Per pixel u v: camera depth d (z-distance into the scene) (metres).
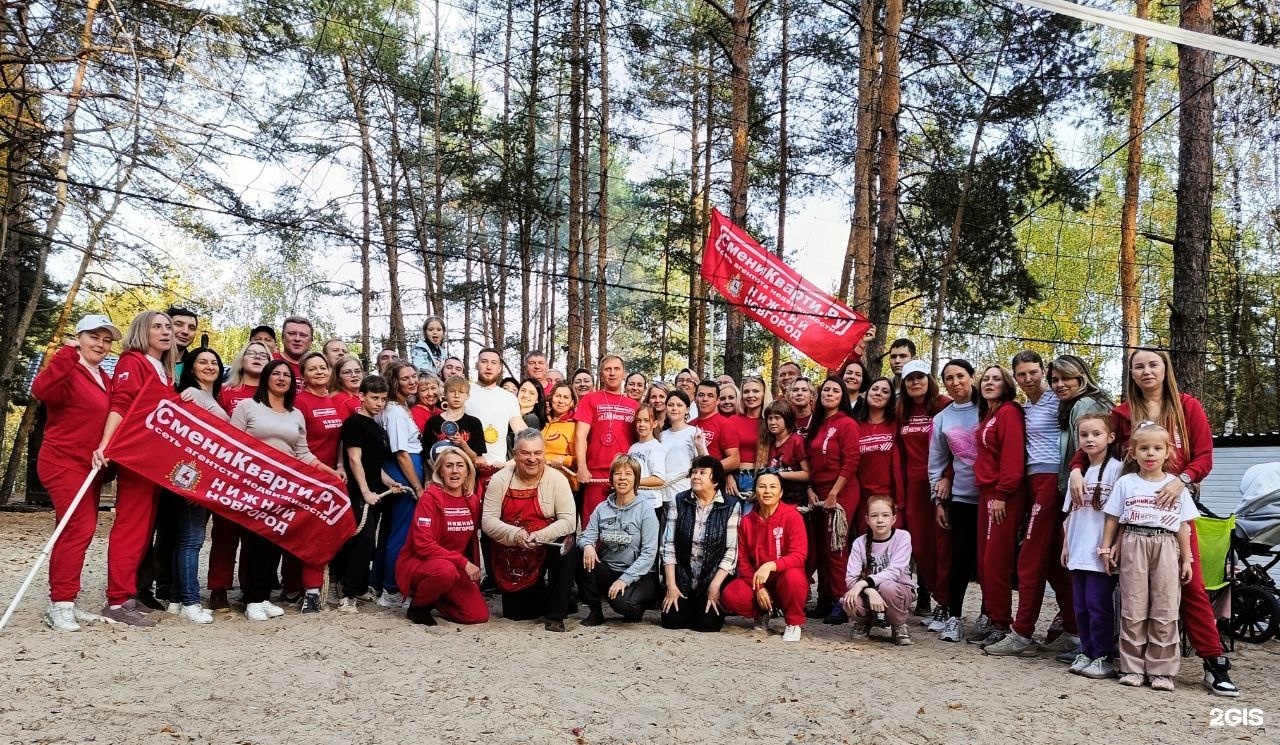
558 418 8.31
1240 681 5.87
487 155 24.25
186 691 4.77
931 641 7.09
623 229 40.16
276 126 17.89
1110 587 5.93
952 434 7.30
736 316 16.14
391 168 26.75
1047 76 18.50
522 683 5.22
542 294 32.94
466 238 30.09
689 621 7.09
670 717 4.71
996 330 29.20
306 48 19.02
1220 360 25.02
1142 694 5.45
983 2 17.98
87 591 7.55
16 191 15.29
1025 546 6.59
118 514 6.31
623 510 7.20
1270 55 4.92
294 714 4.51
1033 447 6.61
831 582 7.77
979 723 4.76
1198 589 5.68
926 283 20.66
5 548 10.55
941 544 7.41
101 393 6.21
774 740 4.43
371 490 7.32
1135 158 18.52
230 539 6.90
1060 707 5.09
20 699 4.51
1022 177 19.31
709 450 8.27
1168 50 22.86
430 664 5.56
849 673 5.78
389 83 24.25
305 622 6.64
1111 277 28.39
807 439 8.16
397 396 7.67
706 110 24.69
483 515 7.10
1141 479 5.75
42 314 21.89
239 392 7.01
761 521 7.09
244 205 17.30
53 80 12.84
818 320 10.98
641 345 36.03
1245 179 23.06
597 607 7.13
